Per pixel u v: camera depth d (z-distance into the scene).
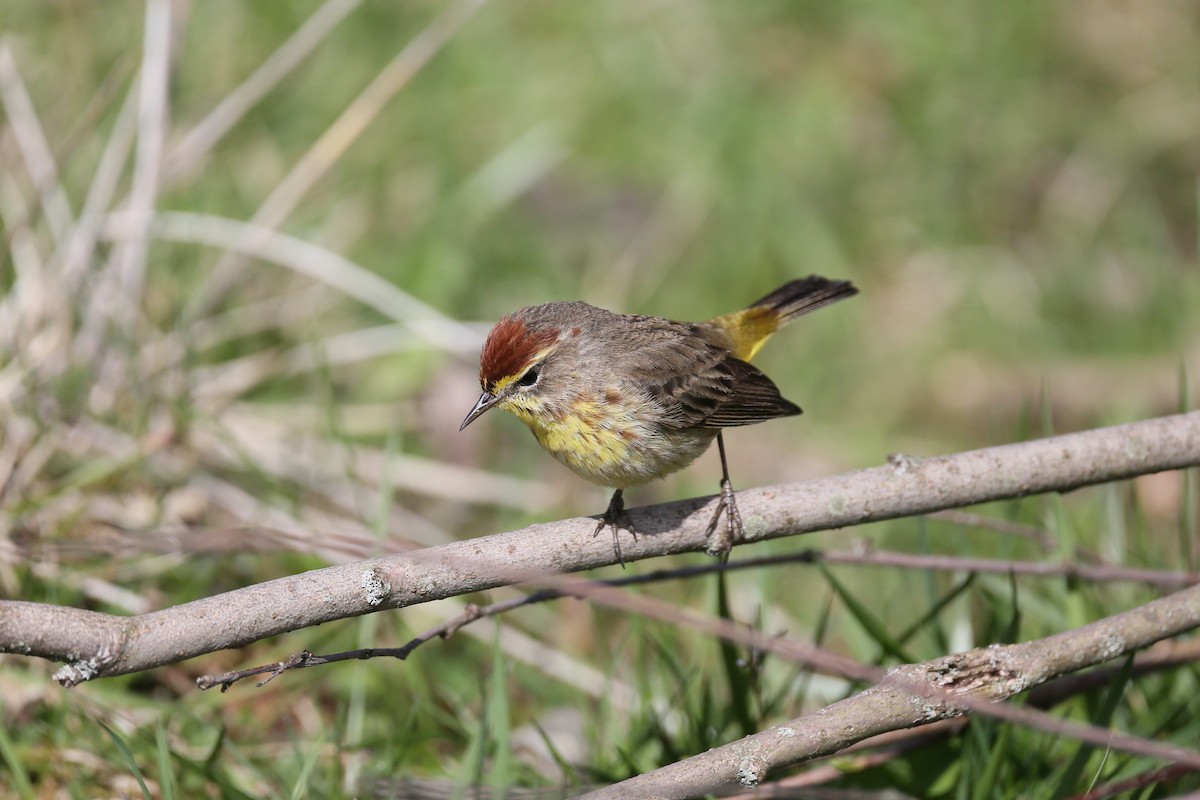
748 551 11.95
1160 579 8.99
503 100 16.72
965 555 10.47
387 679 9.90
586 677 10.28
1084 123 18.41
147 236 12.02
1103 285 16.61
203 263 12.79
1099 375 15.55
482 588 7.27
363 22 16.64
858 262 16.70
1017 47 19.02
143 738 8.74
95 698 9.12
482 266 15.22
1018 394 15.38
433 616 10.69
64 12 14.70
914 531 12.70
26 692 8.95
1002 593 9.84
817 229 16.41
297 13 16.34
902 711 7.10
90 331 11.50
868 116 18.06
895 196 17.30
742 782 6.91
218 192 13.89
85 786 8.56
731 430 14.77
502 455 13.72
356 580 6.97
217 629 6.65
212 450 11.50
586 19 17.80
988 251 16.92
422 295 14.35
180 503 10.97
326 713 9.83
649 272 15.86
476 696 10.16
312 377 13.09
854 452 14.56
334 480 11.93
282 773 8.90
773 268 16.11
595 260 15.94
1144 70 19.06
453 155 15.76
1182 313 15.93
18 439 10.69
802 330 15.95
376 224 14.84
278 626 6.80
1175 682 9.31
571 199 16.66
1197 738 8.88
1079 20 19.78
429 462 12.75
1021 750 8.61
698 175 16.58
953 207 17.38
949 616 11.17
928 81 18.34
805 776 8.53
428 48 13.38
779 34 18.66
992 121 18.28
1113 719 8.95
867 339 16.03
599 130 17.05
